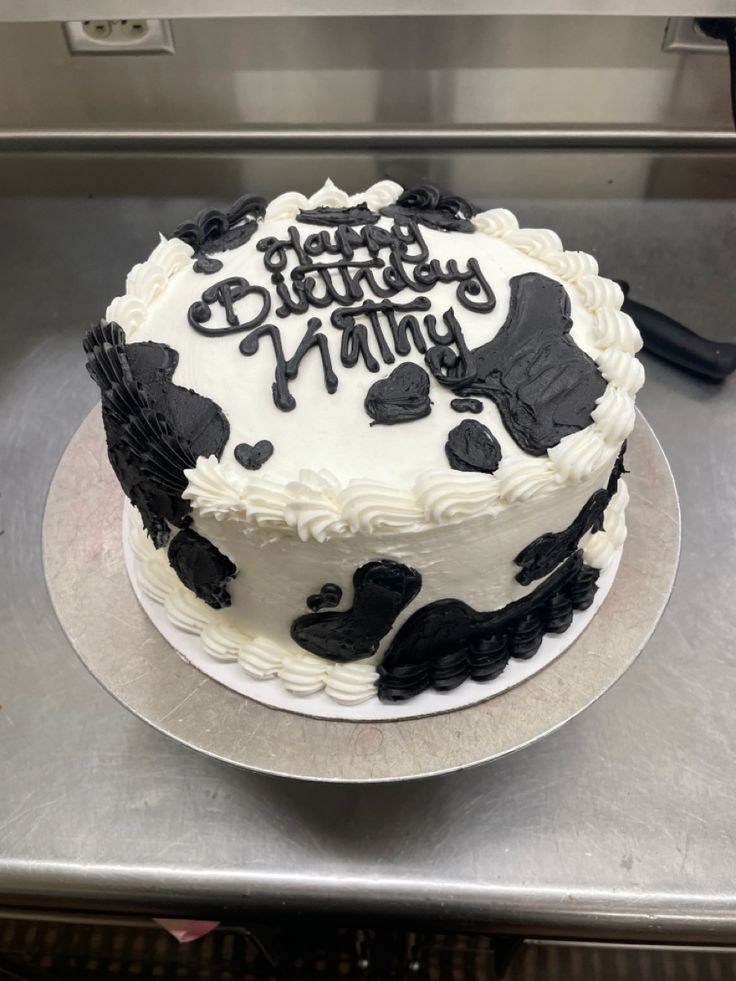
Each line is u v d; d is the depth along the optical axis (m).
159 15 0.72
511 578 0.55
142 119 0.90
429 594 0.53
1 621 0.69
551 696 0.58
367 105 0.88
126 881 0.57
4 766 0.62
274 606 0.55
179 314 0.56
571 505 0.53
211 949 0.76
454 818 0.59
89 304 0.88
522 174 0.93
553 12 0.73
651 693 0.65
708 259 0.89
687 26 0.80
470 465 0.49
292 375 0.52
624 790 0.61
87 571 0.67
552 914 0.56
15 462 0.78
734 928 0.55
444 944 0.71
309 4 0.71
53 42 0.84
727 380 0.82
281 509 0.48
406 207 0.64
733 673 0.66
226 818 0.60
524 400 0.51
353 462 0.49
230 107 0.89
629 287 0.87
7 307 0.88
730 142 0.91
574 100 0.88
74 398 0.82
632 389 0.54
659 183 0.93
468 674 0.58
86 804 0.60
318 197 0.66
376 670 0.57
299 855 0.58
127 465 0.53
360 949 0.72
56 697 0.66
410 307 0.54
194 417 0.51
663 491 0.70
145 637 0.63
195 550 0.53
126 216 0.92
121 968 0.78
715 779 0.61
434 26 0.81
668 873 0.57
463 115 0.89
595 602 0.62
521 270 0.58
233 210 0.63
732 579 0.71
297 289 0.56
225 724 0.58
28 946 0.73
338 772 0.55
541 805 0.60
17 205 0.94
